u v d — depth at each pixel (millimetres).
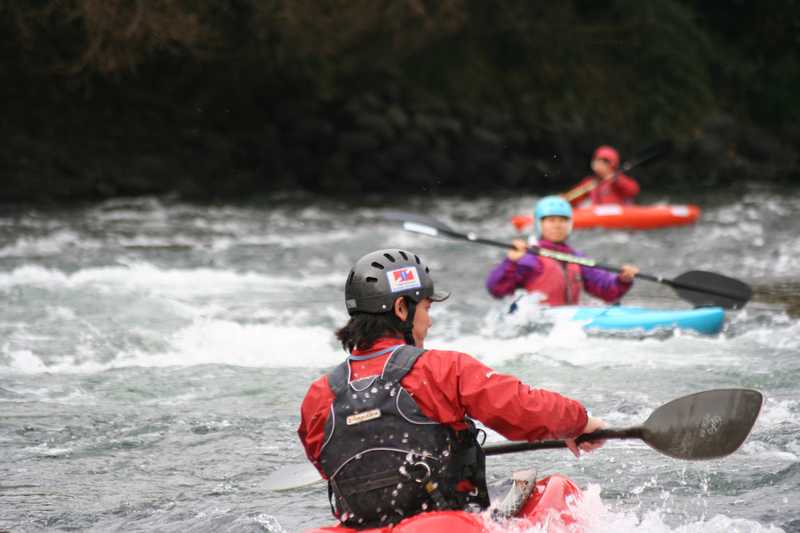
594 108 102438
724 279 31203
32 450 18516
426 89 96062
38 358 25516
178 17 72500
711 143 102938
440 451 11320
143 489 16438
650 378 23219
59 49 77750
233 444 18859
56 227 59719
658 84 106812
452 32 95312
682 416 12047
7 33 76375
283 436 19359
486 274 43969
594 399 21312
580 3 109312
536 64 102000
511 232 61156
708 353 26156
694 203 78438
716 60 113000
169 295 36344
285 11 80062
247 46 83875
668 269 45625
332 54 87625
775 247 52062
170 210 71312
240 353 26812
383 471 11289
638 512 14648
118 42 73812
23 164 77812
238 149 87500
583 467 17109
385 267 11930
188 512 15281
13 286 34531
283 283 40625
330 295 37469
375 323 11805
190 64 86562
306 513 15172
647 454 17766
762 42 117938
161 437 19312
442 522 10859
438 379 11344
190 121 87562
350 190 86562
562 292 31469
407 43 89562
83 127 83250
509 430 11367
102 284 37719
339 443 11453
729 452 11945
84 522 14922
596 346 27297
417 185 88312
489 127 93688
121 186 80125
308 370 24891
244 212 70875
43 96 82062
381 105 89375
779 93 113562
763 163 106625
